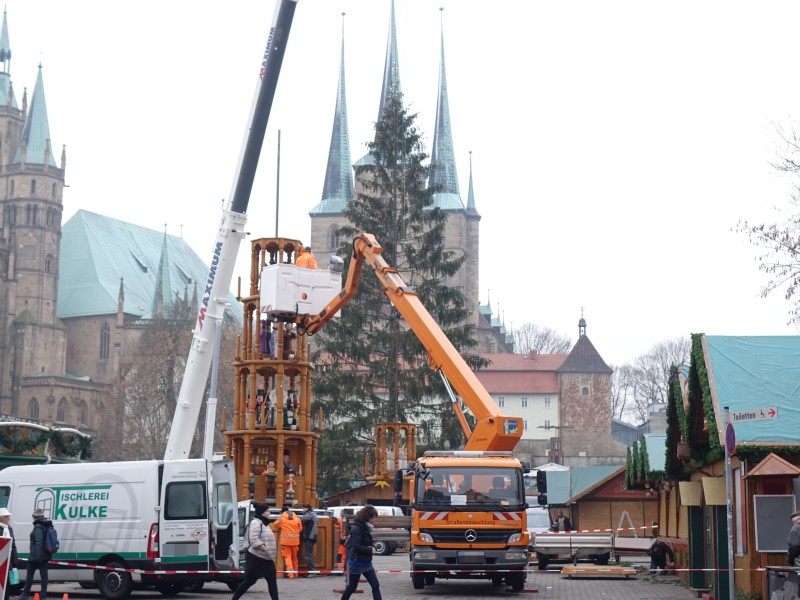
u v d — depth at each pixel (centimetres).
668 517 4088
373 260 3625
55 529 2728
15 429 4091
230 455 4056
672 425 3086
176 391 12800
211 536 2708
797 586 1894
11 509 2792
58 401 17225
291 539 3356
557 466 8125
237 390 4069
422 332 3356
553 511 7575
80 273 19150
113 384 15050
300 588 3030
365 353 7381
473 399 3120
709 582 2850
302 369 4081
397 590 2973
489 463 2838
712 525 2652
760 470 2197
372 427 7350
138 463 2731
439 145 16462
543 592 2928
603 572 3597
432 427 7388
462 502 2792
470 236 17162
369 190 8294
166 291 18625
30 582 2492
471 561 2770
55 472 2781
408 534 5159
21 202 17875
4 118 18512
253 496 3916
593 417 16988
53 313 17950
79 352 18650
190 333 13150
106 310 18575
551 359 17538
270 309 3797
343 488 7238
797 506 2247
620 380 18275
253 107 3503
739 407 2383
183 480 2716
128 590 2683
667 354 17362
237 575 2788
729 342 2558
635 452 4412
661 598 2755
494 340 19612
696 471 2967
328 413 7375
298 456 4125
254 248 4122
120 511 2712
